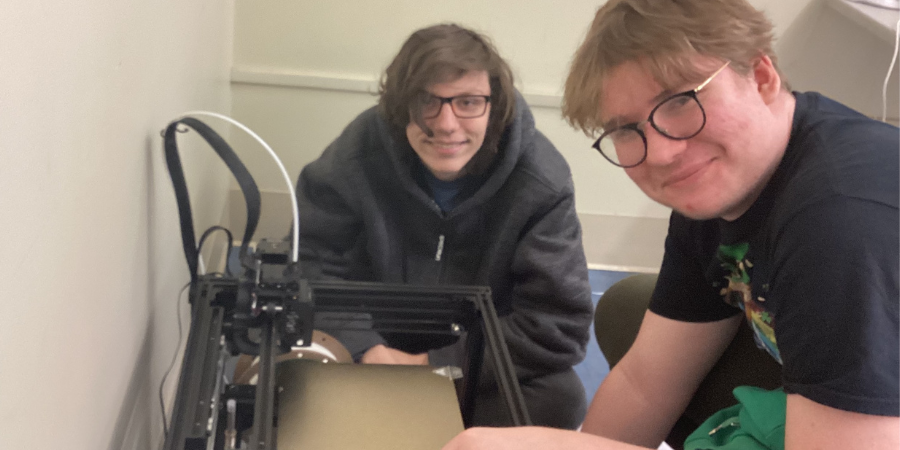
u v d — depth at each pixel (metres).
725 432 0.91
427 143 1.32
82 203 0.63
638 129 0.73
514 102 1.34
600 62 0.73
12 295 0.48
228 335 0.85
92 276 0.68
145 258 0.92
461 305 0.96
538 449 0.69
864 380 0.59
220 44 1.76
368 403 0.84
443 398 0.87
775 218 0.70
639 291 1.29
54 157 0.55
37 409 0.55
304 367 0.90
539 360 1.39
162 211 1.03
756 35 0.71
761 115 0.71
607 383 1.09
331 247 1.48
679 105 0.70
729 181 0.73
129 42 0.77
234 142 2.06
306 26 1.98
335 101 2.06
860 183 0.63
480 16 2.00
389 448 0.78
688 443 0.93
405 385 0.88
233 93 2.02
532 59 2.04
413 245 1.48
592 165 2.15
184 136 1.21
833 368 0.61
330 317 1.05
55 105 0.55
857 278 0.60
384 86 1.37
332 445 0.77
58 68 0.55
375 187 1.44
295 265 0.88
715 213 0.76
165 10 0.99
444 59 1.23
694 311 1.01
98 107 0.66
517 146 1.37
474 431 0.70
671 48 0.68
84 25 0.61
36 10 0.50
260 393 0.74
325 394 0.85
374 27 2.00
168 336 1.14
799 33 2.07
